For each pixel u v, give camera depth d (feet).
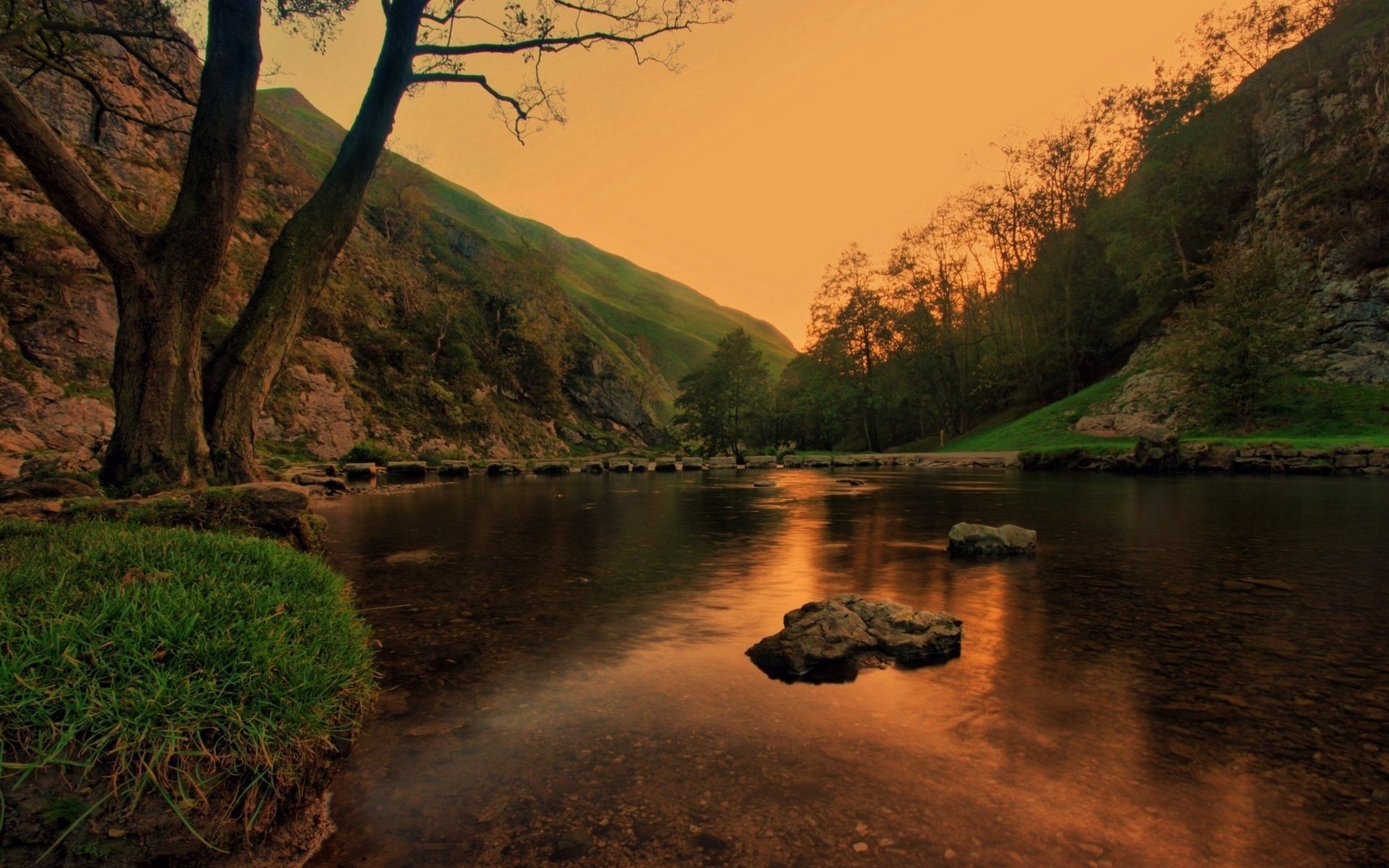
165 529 17.21
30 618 9.09
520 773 9.66
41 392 96.12
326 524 40.22
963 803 8.57
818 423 268.41
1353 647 15.06
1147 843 7.58
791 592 21.98
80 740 7.62
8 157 111.75
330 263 42.78
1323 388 109.29
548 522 44.37
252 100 37.24
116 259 33.09
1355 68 141.18
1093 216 181.06
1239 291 106.42
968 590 21.83
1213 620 17.60
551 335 296.92
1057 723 11.10
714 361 259.39
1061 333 190.19
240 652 9.37
